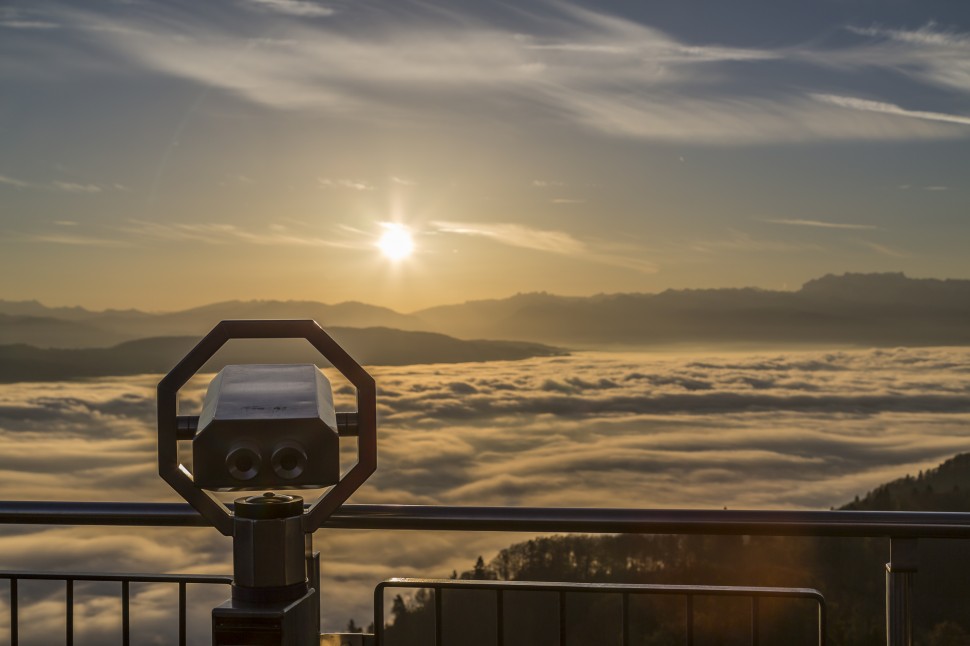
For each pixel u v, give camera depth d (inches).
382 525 73.3
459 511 72.5
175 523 76.4
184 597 77.0
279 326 50.3
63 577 77.4
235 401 47.2
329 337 50.5
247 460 46.3
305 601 51.8
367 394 50.6
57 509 76.9
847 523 70.3
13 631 77.1
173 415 49.7
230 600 51.4
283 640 49.8
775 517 71.0
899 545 71.5
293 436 46.8
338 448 47.6
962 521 69.8
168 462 50.1
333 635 70.6
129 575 77.1
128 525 76.3
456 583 71.7
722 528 70.9
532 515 72.1
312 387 48.6
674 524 70.7
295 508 51.6
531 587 69.9
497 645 69.9
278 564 50.8
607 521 71.2
